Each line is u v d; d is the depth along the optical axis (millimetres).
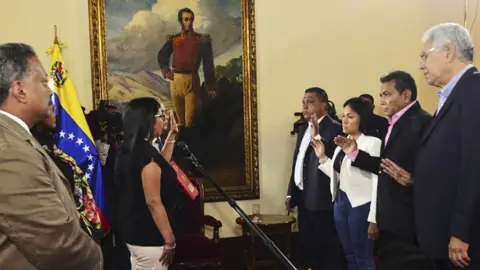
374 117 3582
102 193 3604
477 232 2037
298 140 4004
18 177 1330
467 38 2180
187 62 4484
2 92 1490
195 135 4520
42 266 1364
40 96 1544
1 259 1319
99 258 1544
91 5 4266
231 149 4594
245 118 4613
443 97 2234
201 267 3996
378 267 1716
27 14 4207
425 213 2184
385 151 2768
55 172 1503
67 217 1401
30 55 1541
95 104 4289
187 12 4465
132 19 4363
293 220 4285
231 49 4570
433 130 2201
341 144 2992
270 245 2398
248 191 4629
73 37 4285
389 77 2820
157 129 2773
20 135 1431
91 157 3576
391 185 2658
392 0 4902
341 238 3270
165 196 2750
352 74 4848
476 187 2000
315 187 3586
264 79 4676
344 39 4820
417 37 4949
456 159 2102
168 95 4457
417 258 1614
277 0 4672
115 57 4340
